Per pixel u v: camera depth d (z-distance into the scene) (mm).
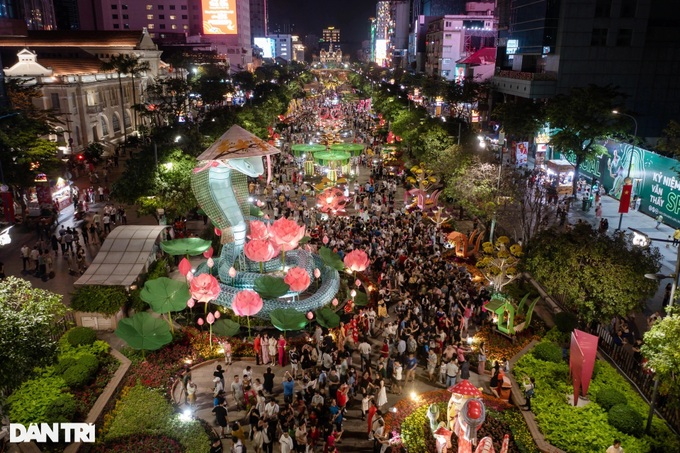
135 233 30562
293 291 28312
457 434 18188
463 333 26844
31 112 48500
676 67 72062
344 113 121500
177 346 25547
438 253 35562
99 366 23078
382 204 48312
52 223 42406
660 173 45844
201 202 29969
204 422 20562
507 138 72188
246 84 136625
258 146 29641
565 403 21031
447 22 140625
